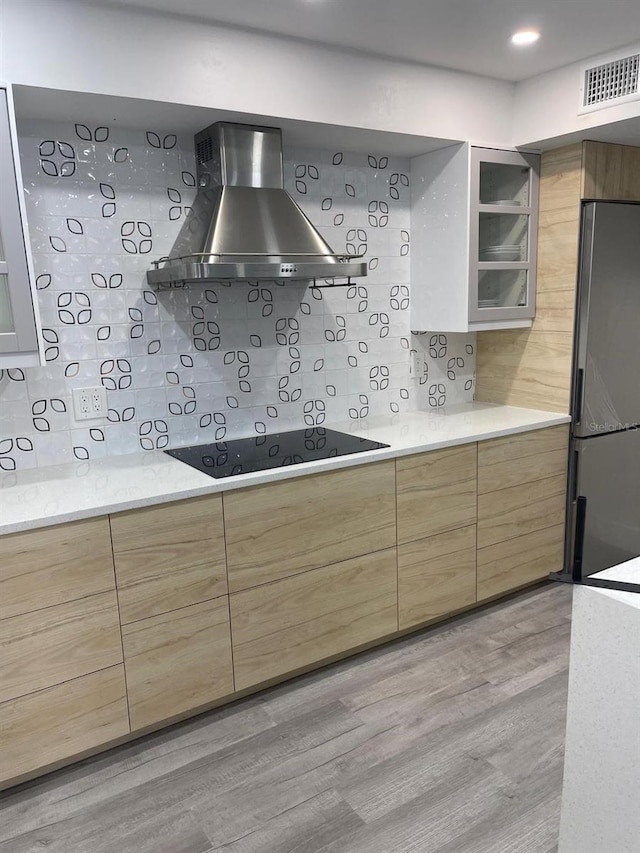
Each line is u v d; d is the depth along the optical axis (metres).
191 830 1.81
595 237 2.88
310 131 2.50
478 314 2.96
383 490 2.53
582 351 2.98
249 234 2.29
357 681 2.48
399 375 3.24
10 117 1.85
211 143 2.38
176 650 2.14
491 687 2.40
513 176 3.00
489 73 2.75
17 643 1.86
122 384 2.50
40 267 2.28
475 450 2.78
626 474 3.23
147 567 2.05
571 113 2.69
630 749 1.17
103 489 2.09
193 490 2.08
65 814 1.88
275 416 2.88
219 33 2.13
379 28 2.21
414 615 2.72
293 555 2.34
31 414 2.35
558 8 2.09
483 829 1.78
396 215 3.10
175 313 2.57
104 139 2.34
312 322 2.92
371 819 1.83
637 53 2.41
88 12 1.92
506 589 3.02
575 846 1.31
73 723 1.99
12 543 1.81
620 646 1.16
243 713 2.31
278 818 1.84
